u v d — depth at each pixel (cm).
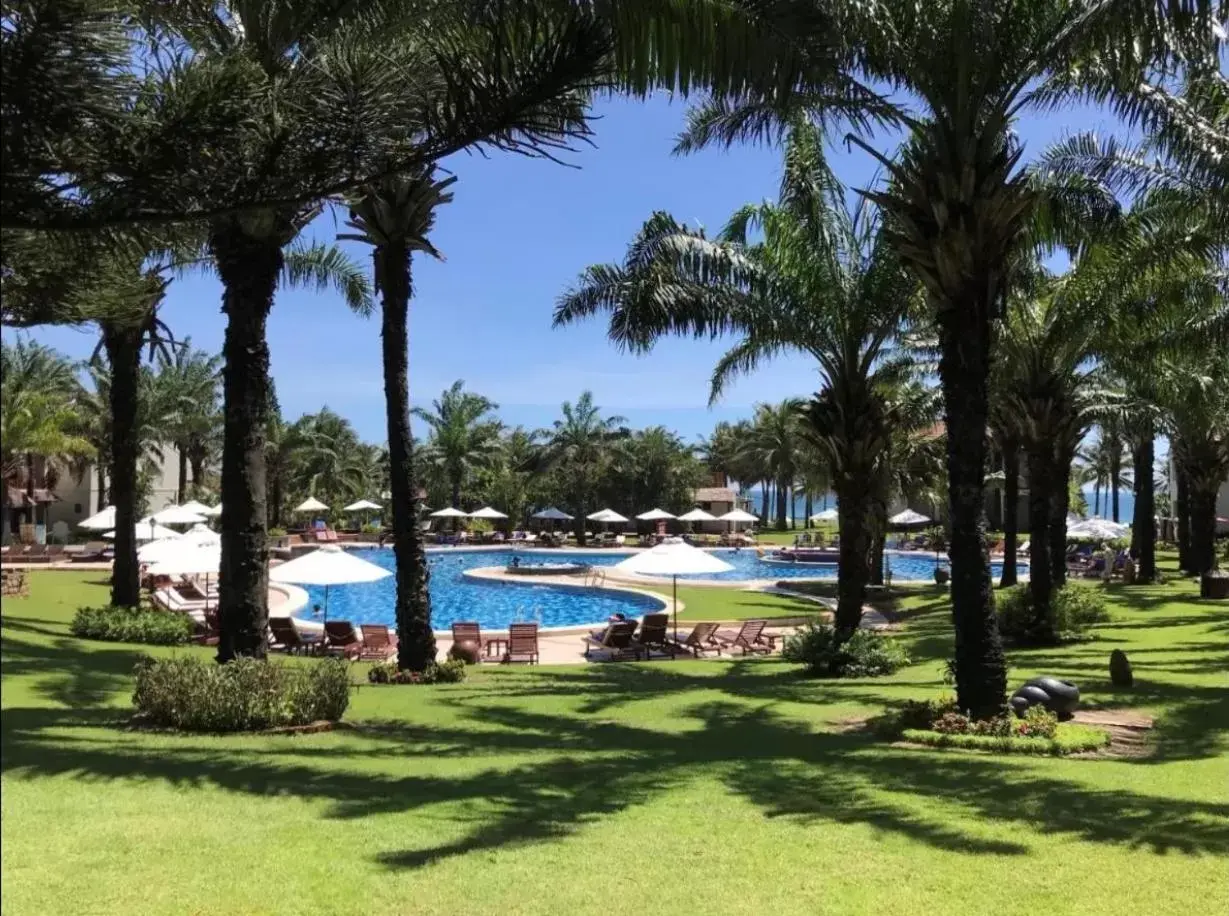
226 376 989
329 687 970
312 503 5428
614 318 1381
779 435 6706
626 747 871
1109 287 1599
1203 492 2973
